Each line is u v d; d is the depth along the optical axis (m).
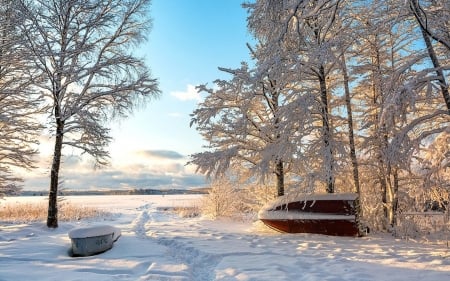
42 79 14.41
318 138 12.44
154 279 6.46
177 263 7.87
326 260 7.70
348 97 13.39
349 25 11.69
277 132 12.59
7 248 9.61
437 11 8.41
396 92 7.34
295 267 7.13
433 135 8.54
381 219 12.84
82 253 9.06
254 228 14.09
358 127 14.74
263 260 7.80
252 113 15.51
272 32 8.50
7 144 15.90
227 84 13.20
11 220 16.92
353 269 6.74
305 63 11.42
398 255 8.20
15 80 14.59
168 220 20.80
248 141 14.80
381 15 9.16
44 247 9.76
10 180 16.64
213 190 20.39
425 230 11.84
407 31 11.84
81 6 14.96
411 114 12.00
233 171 16.55
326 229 11.99
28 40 13.85
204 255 8.62
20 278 6.66
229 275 6.62
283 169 15.14
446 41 8.29
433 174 9.09
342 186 14.25
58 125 14.87
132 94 15.98
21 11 13.82
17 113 15.24
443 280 5.94
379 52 13.23
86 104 15.39
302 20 8.89
